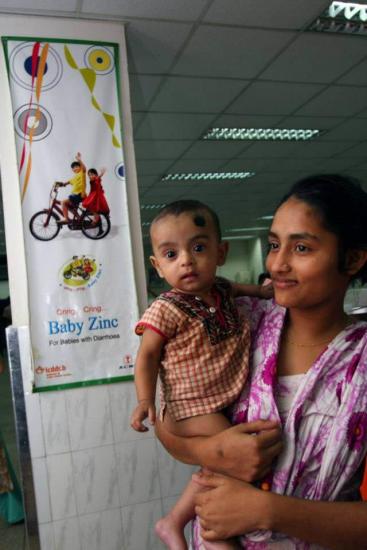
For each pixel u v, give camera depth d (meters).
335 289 0.76
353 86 3.88
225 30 2.79
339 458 0.70
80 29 2.43
